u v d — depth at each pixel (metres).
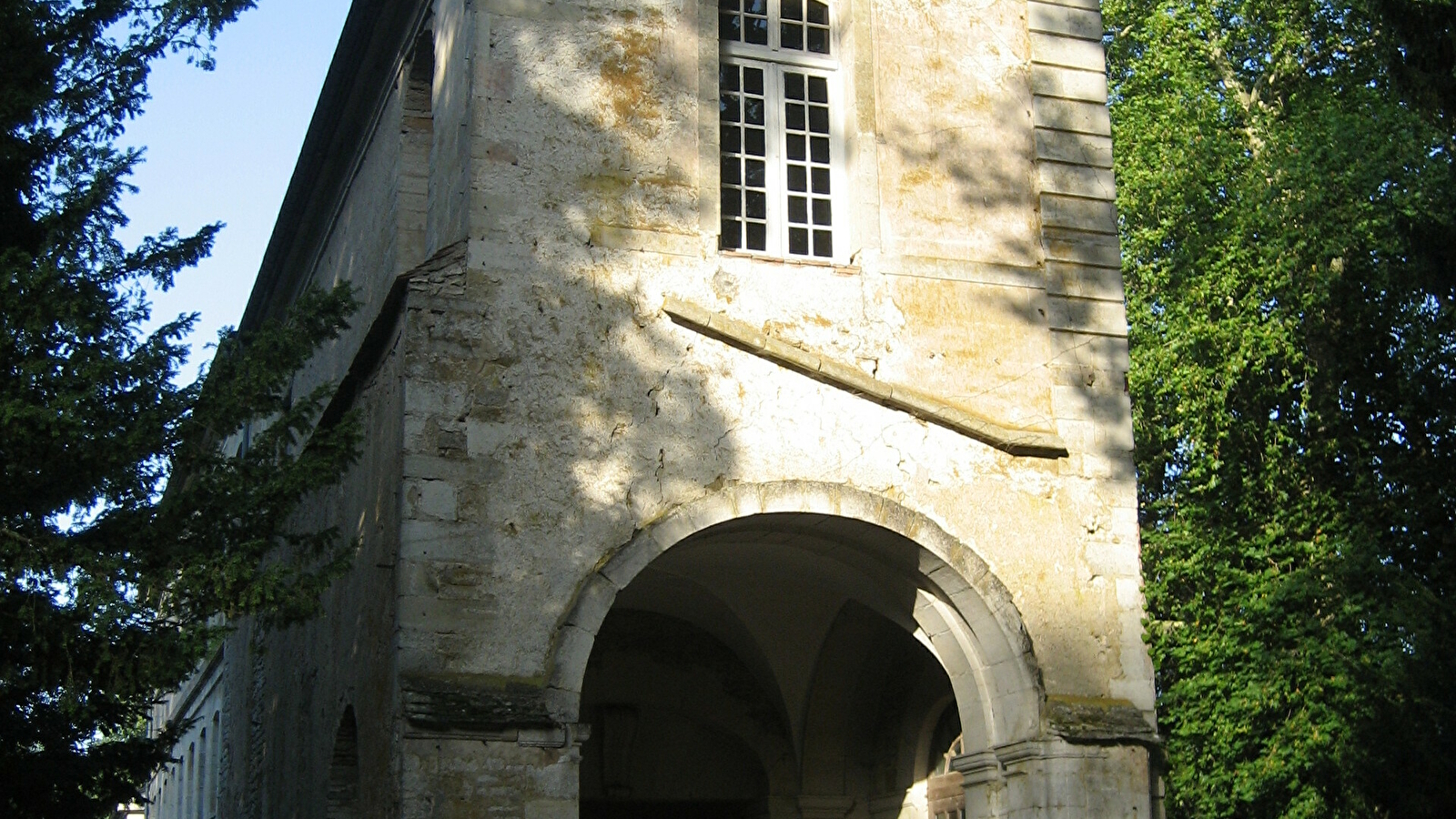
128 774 11.04
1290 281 17.42
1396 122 16.81
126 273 10.78
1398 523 16.02
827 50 13.27
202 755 24.23
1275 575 16.73
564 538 11.13
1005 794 12.01
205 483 10.18
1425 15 11.84
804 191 12.84
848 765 16.11
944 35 13.21
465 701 10.49
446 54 12.88
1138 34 21.48
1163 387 18.22
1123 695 12.13
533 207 11.71
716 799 16.48
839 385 12.05
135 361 10.00
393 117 14.91
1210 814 16.59
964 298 12.62
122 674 9.72
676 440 11.59
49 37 10.89
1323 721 15.64
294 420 10.74
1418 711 12.64
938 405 12.14
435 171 12.97
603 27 12.27
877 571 12.58
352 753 12.63
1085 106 13.45
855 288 12.37
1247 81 21.09
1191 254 18.61
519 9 12.08
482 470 11.06
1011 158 13.11
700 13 12.58
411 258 14.15
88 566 9.59
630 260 11.84
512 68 11.95
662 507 11.43
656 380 11.66
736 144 12.79
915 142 12.88
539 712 10.63
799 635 15.54
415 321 11.19
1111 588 12.34
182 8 11.12
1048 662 12.01
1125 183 19.67
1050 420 12.57
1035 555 12.23
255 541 10.23
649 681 16.17
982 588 12.01
